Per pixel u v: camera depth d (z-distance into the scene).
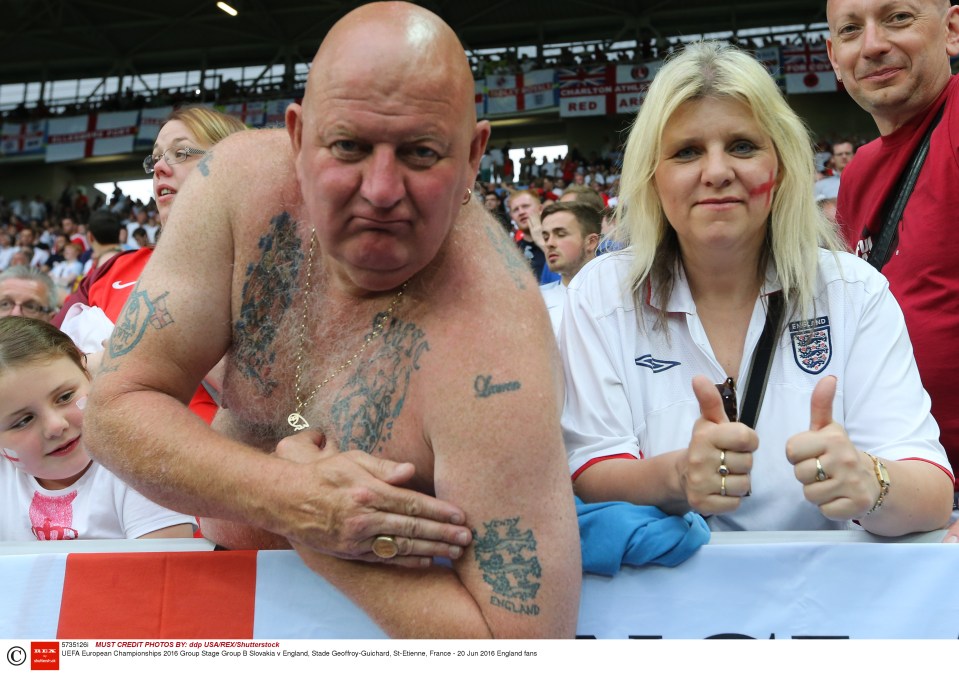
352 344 1.19
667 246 1.64
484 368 1.06
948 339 2.09
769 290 1.59
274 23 22.22
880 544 1.23
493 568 1.05
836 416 1.51
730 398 1.51
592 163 19.11
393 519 1.04
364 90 0.97
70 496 1.84
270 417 1.27
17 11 21.77
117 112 21.36
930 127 2.27
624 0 20.88
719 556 1.25
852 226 2.54
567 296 1.69
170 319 1.21
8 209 21.56
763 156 1.49
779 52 17.91
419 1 20.97
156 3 21.64
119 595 1.27
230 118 2.78
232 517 1.11
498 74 19.56
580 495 1.50
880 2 2.27
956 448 2.09
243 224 1.24
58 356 1.75
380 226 1.00
